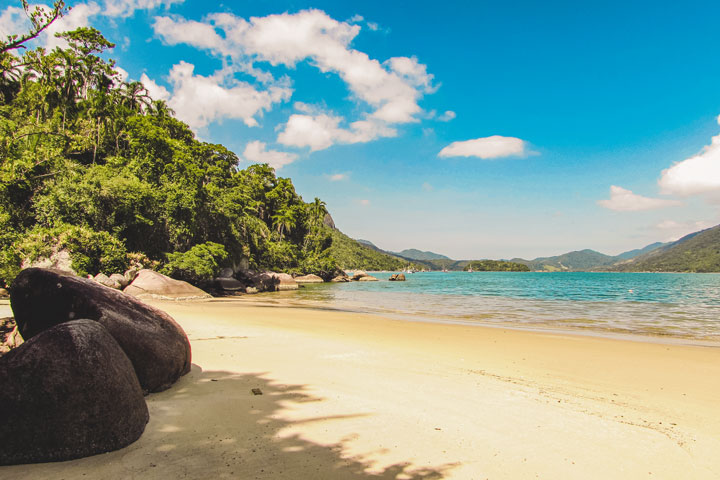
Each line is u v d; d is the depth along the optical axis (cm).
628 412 568
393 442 425
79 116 3988
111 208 2806
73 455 335
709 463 411
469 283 7588
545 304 2739
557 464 395
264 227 6519
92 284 521
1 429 317
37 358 340
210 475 327
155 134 3616
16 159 705
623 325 1634
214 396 536
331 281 8100
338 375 705
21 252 1877
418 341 1154
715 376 795
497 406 568
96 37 4212
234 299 2983
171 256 3117
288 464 358
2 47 502
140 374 508
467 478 356
